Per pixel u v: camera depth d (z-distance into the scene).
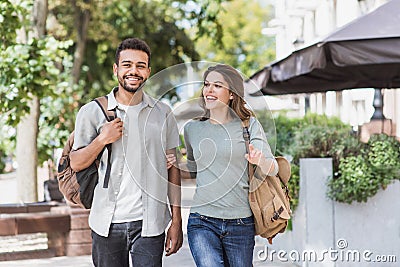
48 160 18.12
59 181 5.36
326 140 9.98
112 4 24.70
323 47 8.34
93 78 27.97
